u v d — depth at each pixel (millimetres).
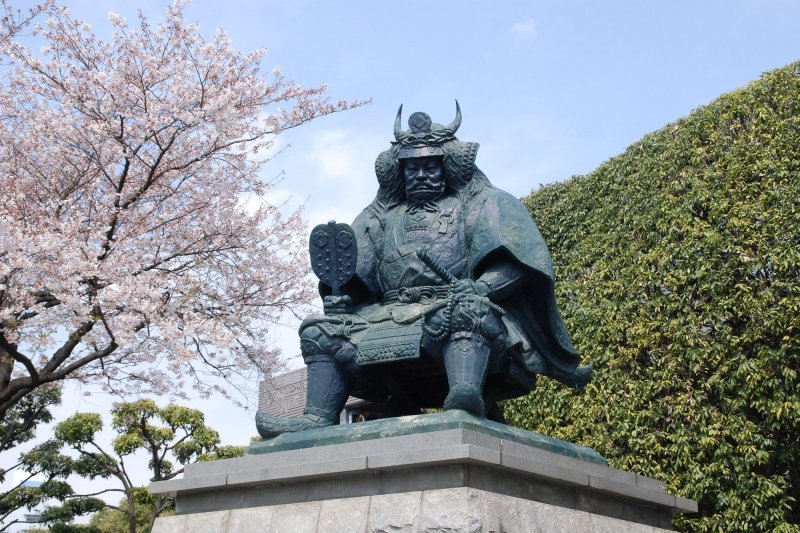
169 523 4824
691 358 10812
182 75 11297
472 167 5477
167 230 12133
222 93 11266
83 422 15711
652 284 11688
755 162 11297
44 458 15672
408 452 4113
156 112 10859
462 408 4531
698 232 11312
